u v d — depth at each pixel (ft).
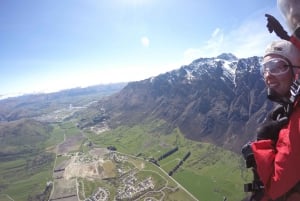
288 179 2.37
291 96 2.55
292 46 2.56
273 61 2.60
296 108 2.48
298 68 2.54
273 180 2.48
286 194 2.45
